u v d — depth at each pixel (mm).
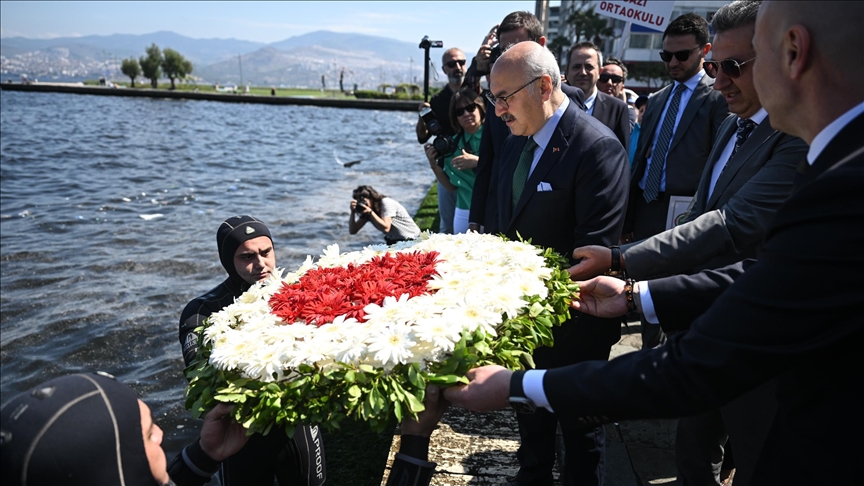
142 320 7191
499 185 3215
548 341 1990
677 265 2316
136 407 1395
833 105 1263
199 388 1858
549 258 2545
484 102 5262
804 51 1252
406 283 2221
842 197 1165
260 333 1920
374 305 1954
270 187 16219
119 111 47375
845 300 1148
